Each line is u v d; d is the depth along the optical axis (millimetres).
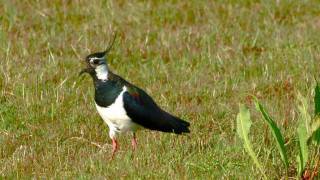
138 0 20781
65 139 13352
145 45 17953
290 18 19984
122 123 12336
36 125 13914
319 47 17766
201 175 11617
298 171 11172
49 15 19641
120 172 11758
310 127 11070
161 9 20219
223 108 14469
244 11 20344
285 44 18094
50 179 11617
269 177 11516
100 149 12984
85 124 13914
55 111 14344
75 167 12031
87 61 12297
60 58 16969
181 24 19625
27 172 11953
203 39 18266
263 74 16359
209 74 16500
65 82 15719
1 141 13117
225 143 12820
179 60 17250
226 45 18219
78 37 18391
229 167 11844
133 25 19328
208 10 20281
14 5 19906
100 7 20172
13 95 15008
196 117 14117
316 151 11469
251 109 14352
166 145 12891
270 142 12758
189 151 12719
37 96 15023
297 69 16469
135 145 12625
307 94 14664
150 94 15320
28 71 16078
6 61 16500
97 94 12312
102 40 18188
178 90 15477
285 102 14758
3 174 11859
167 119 12430
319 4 20750
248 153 11578
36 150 12875
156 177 11562
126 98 12102
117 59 17359
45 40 18047
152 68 16766
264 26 19500
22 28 18750
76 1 20500
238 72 16562
